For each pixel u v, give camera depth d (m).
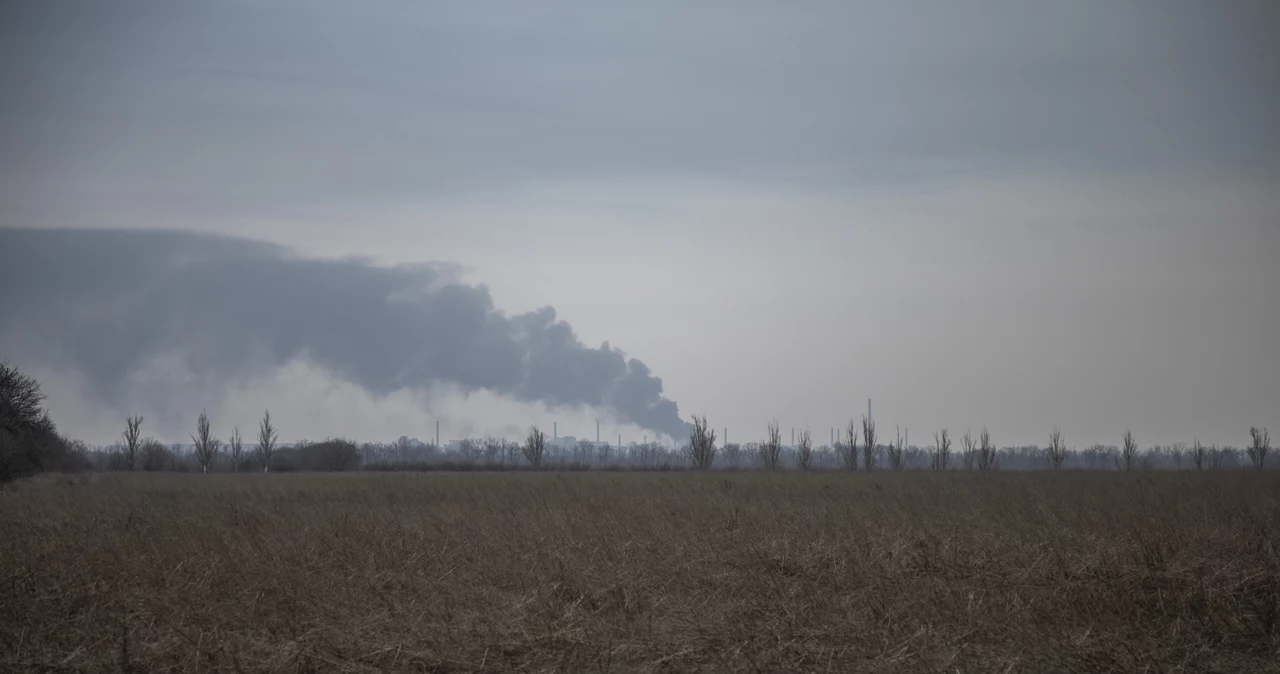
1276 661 8.95
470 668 8.70
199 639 9.26
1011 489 30.53
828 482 41.25
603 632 9.59
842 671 8.50
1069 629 9.85
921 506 23.14
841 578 12.22
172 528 17.67
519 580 12.52
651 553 14.17
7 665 8.75
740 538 15.55
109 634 9.73
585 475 57.03
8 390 41.88
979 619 10.01
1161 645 9.30
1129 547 13.78
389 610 10.59
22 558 13.81
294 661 8.84
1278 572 12.08
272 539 15.77
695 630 9.64
